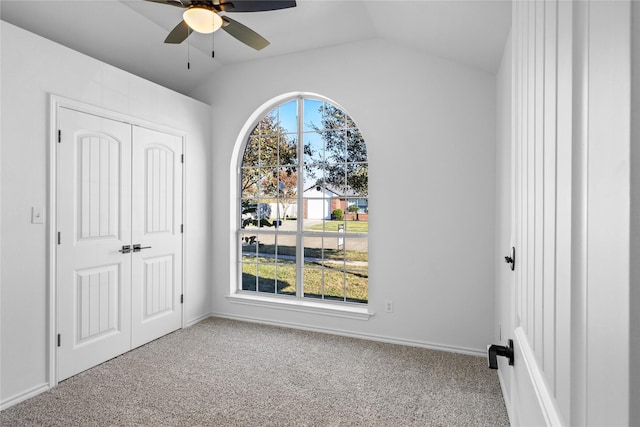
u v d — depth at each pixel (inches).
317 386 91.0
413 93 118.4
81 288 98.5
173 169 129.7
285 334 128.3
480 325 111.0
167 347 115.8
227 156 145.7
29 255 86.0
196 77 146.5
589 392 12.1
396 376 96.7
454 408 81.6
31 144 86.0
